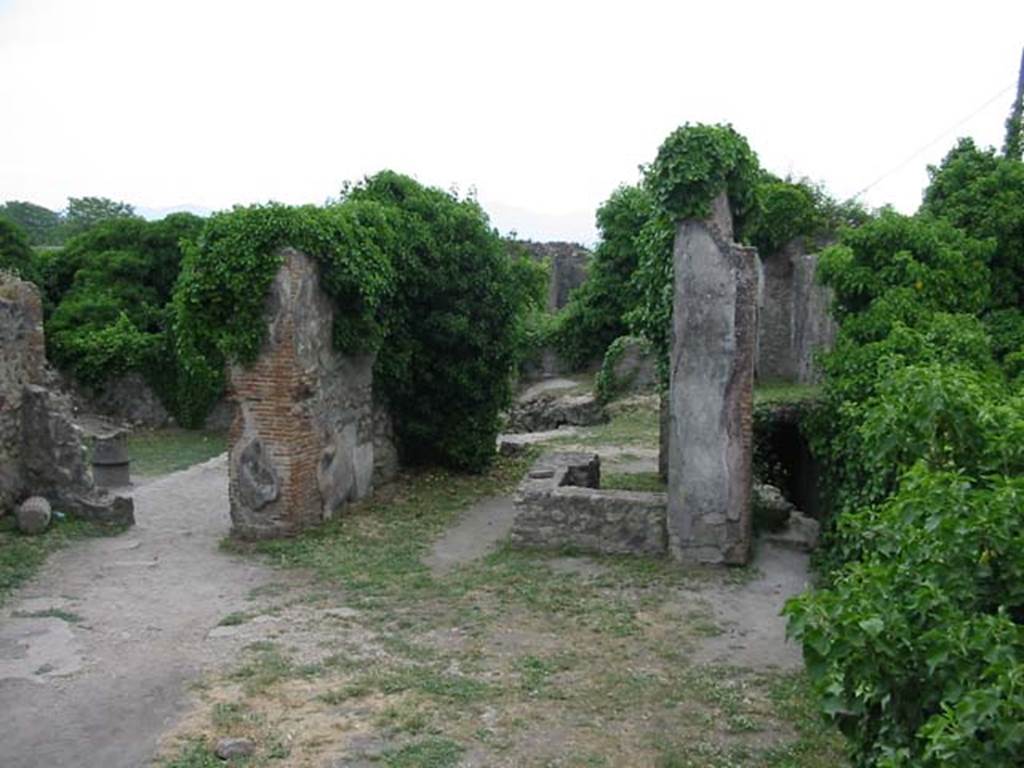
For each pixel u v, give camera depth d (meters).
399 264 14.86
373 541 12.17
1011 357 10.12
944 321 9.80
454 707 7.12
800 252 19.92
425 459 16.73
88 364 25.81
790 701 7.20
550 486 11.75
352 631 8.90
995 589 4.29
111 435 17.69
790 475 14.13
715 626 8.92
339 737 6.63
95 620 9.23
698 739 6.58
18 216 63.28
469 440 16.44
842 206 20.86
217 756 6.37
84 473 13.13
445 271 15.71
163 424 26.16
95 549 11.93
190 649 8.44
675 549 10.88
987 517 4.21
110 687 7.58
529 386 31.30
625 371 26.45
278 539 12.15
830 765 6.15
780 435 13.95
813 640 4.19
